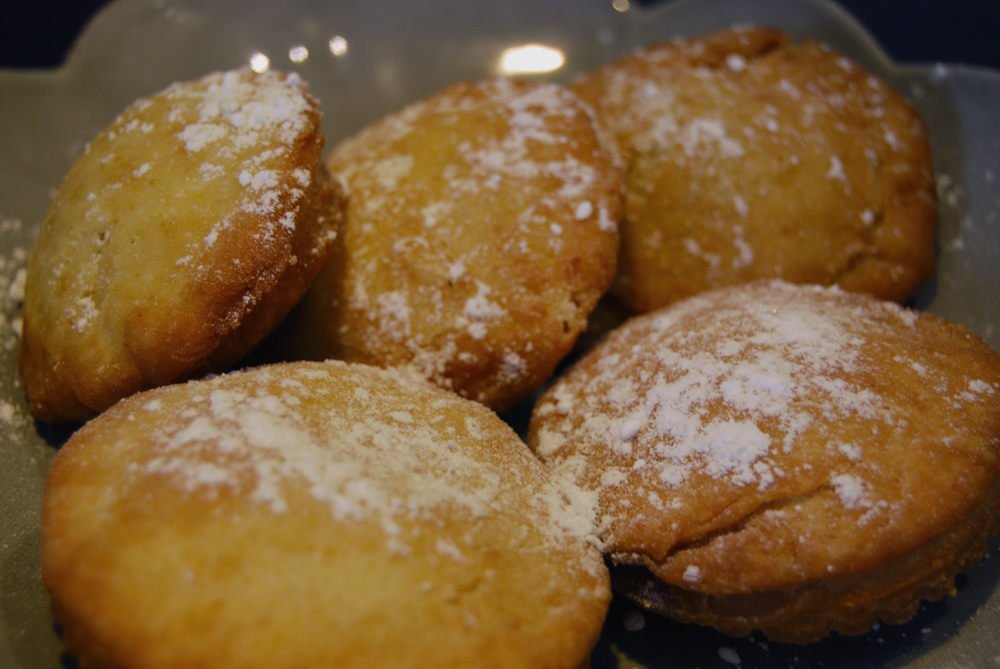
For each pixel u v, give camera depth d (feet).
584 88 0.64
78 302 0.49
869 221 0.57
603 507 0.46
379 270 0.53
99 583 0.38
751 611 0.43
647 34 0.72
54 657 0.42
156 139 0.50
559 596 0.41
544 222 0.51
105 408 0.49
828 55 0.62
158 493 0.39
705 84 0.60
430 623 0.38
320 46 0.71
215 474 0.40
